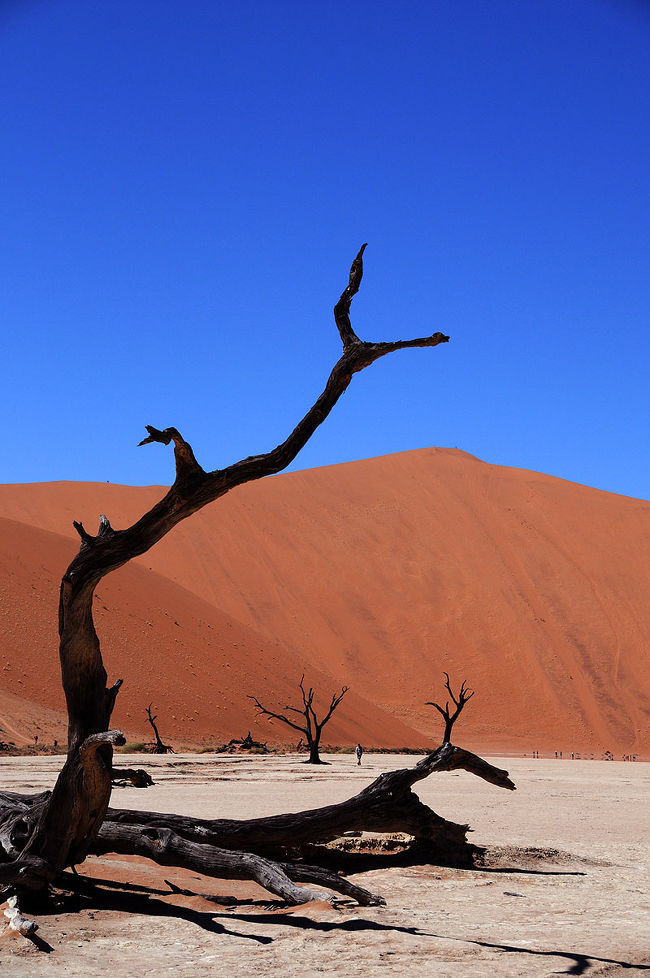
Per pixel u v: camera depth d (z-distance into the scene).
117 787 26.14
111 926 8.74
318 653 106.56
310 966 7.41
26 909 9.12
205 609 87.62
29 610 70.62
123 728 59.06
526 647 109.38
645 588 119.81
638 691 105.38
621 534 128.38
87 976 7.04
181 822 11.52
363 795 12.53
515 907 10.19
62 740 54.50
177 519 8.86
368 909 9.72
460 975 7.18
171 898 10.08
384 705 100.31
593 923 9.39
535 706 102.00
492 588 118.44
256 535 123.62
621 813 22.86
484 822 19.20
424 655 108.50
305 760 49.81
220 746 59.44
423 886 11.34
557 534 128.62
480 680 105.38
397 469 144.62
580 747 95.75
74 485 136.38
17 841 9.56
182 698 67.88
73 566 8.84
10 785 25.70
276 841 11.82
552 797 27.69
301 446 8.77
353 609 114.25
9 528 82.00
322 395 8.68
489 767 13.09
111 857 12.29
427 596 117.50
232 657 79.19
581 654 109.50
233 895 10.44
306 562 120.81
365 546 125.12
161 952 7.82
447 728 55.53
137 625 74.81
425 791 28.61
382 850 13.83
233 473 8.75
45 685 63.88
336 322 8.81
